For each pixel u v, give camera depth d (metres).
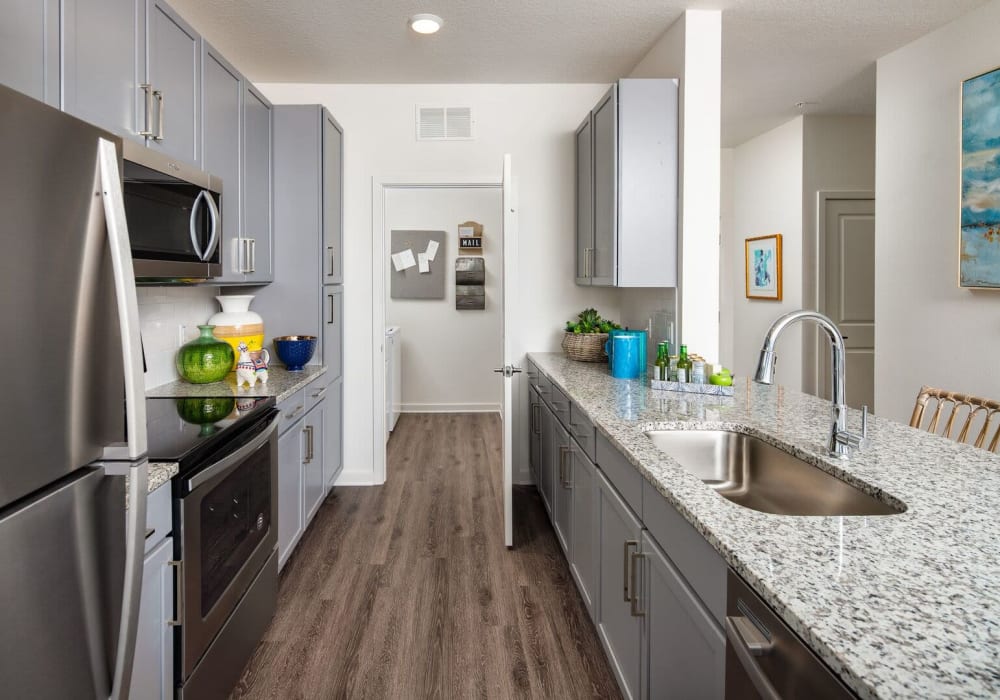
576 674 2.12
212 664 1.80
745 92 4.26
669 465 1.56
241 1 2.84
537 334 4.16
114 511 1.21
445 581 2.80
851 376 5.06
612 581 1.99
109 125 1.79
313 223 3.53
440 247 6.52
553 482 3.21
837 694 0.75
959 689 0.67
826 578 0.94
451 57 3.57
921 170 3.34
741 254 5.92
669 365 2.78
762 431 1.92
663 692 1.49
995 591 0.90
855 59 3.62
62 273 1.05
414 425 6.02
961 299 3.09
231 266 2.82
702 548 1.23
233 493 1.98
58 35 1.55
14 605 0.96
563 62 3.65
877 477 1.45
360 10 2.94
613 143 3.04
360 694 2.01
